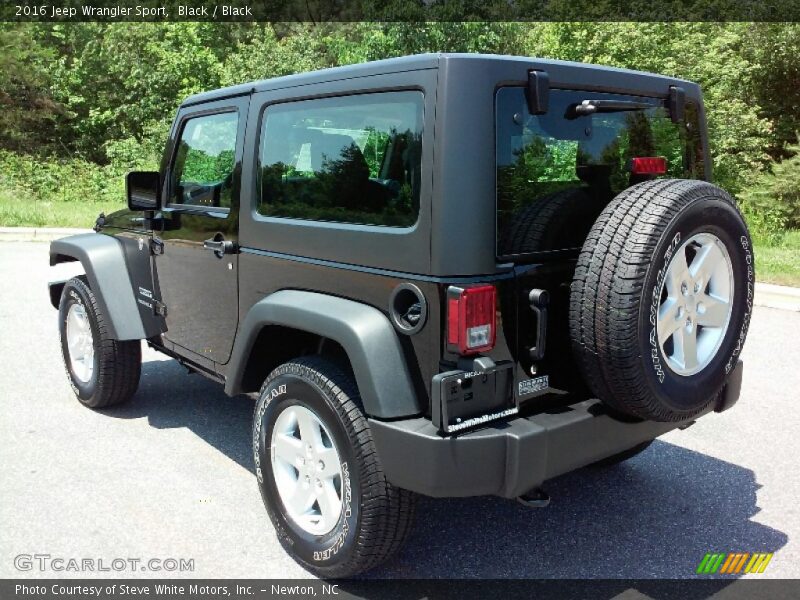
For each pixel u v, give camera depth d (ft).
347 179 9.46
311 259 9.95
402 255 8.59
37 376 18.51
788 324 24.07
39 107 79.41
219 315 12.23
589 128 9.54
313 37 68.08
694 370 9.24
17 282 30.60
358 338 8.68
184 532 11.19
